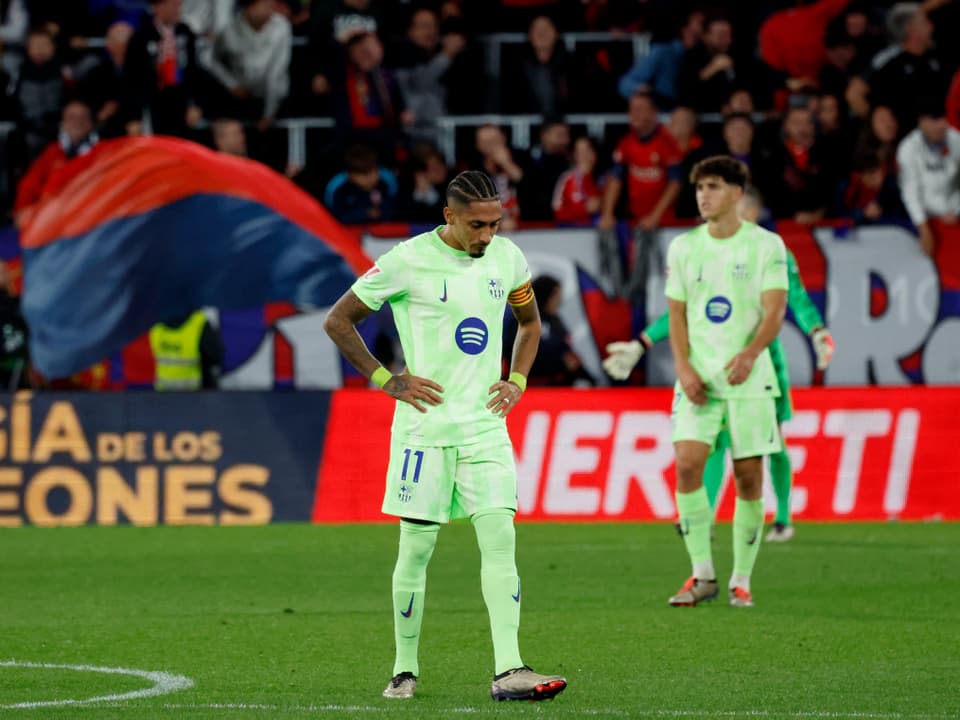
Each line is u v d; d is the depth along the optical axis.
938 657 26.05
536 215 63.56
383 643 27.91
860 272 59.75
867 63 68.44
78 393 53.84
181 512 53.69
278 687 23.20
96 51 72.62
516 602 21.16
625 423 54.00
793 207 62.84
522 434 54.09
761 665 25.25
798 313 37.97
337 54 65.56
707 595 33.16
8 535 49.84
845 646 27.27
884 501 53.66
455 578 38.75
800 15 67.56
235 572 40.16
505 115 68.50
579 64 69.00
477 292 21.42
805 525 52.06
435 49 68.25
